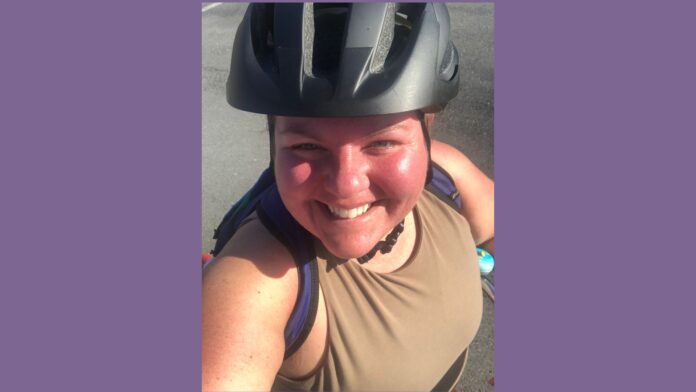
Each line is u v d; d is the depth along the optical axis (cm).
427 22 51
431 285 62
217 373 48
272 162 57
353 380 58
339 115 45
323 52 51
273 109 47
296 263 54
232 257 53
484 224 77
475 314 68
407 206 51
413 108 47
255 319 50
